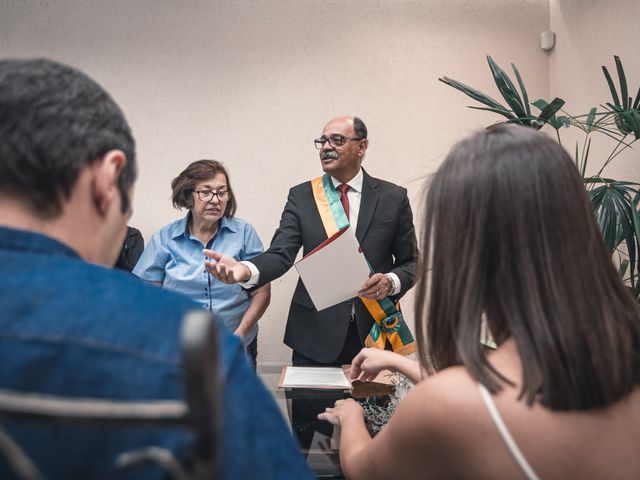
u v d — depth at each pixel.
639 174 3.37
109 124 0.55
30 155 0.50
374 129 4.03
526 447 0.65
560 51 4.05
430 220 0.77
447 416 0.68
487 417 0.67
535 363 0.67
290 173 4.00
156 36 3.96
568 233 0.70
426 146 4.04
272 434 0.49
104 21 3.94
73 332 0.44
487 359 0.71
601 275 0.72
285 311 4.00
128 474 0.41
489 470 0.66
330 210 2.97
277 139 4.00
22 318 0.44
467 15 4.09
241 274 2.53
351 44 4.02
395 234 2.98
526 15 4.14
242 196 3.99
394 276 2.71
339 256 2.38
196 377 0.32
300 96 4.01
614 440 0.67
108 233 0.57
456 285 0.73
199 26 3.98
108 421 0.34
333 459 1.23
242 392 0.48
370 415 1.54
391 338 2.64
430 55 4.06
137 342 0.45
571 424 0.66
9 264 0.48
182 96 3.97
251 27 3.99
